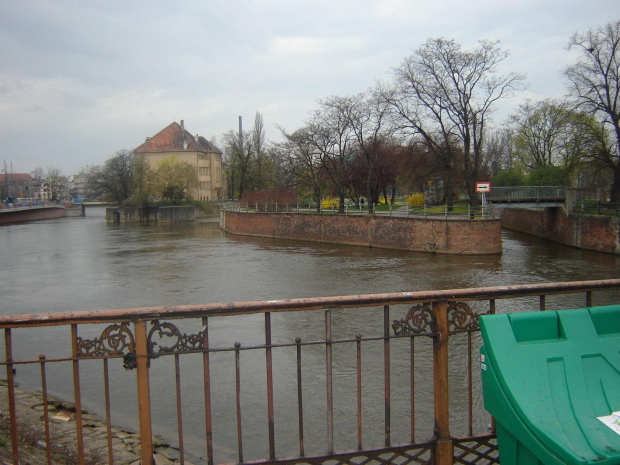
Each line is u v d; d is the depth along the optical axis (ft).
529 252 119.85
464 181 147.43
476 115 138.41
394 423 31.83
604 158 129.90
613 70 125.90
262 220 182.19
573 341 11.90
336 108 174.91
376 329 53.16
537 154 203.00
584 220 123.34
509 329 11.84
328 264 106.32
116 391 37.83
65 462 22.70
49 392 37.63
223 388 38.19
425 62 138.82
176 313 11.71
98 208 504.43
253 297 73.72
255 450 28.50
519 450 11.16
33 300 74.49
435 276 88.43
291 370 41.93
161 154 351.05
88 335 52.90
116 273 98.17
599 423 10.61
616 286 13.65
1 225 255.50
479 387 37.27
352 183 189.06
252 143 284.41
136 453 24.38
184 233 201.67
